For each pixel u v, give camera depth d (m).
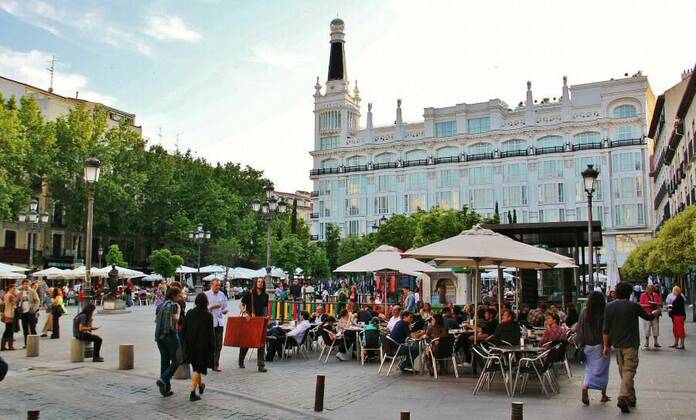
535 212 83.25
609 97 80.75
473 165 87.81
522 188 84.38
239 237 71.69
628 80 79.81
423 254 13.17
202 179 68.44
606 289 33.53
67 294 44.62
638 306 9.81
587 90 83.56
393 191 93.38
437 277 29.59
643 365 15.05
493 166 86.44
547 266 17.30
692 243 27.58
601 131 80.94
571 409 9.79
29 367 14.29
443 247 13.55
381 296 33.91
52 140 53.47
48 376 13.07
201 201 67.25
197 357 10.65
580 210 80.62
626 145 78.81
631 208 78.12
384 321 19.77
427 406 10.13
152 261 50.94
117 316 33.41
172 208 67.19
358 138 99.44
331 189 99.00
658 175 70.31
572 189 81.44
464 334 14.58
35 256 59.00
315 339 17.42
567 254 33.66
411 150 93.81
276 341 15.99
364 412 9.70
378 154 96.56
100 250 60.09
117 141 61.12
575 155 81.56
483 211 86.38
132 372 13.58
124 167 61.97
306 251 69.00
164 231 68.00
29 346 16.20
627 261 52.94
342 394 11.23
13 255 56.91
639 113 79.19
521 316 19.11
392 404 10.32
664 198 62.84
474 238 13.88
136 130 75.56
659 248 29.11
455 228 51.06
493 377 12.34
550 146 83.81
